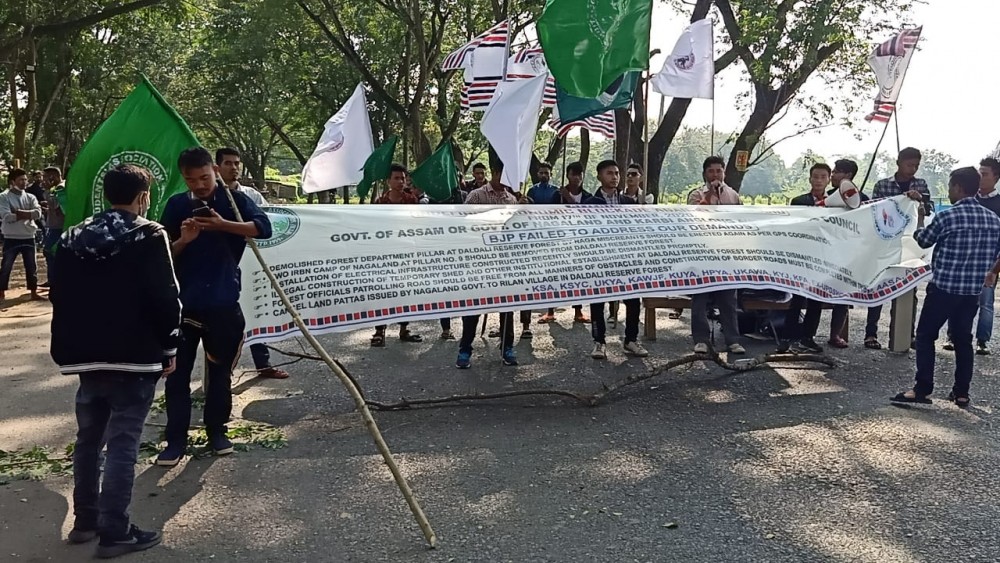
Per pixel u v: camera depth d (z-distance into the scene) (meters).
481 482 4.34
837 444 4.95
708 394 6.13
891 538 3.65
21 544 3.61
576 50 6.45
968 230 5.57
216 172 4.45
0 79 25.59
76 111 29.27
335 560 3.46
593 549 3.55
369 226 5.82
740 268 6.40
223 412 4.76
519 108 7.23
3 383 6.48
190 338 4.60
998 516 3.89
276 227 5.62
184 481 4.36
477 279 5.83
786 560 3.45
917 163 7.59
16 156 22.16
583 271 6.04
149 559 3.48
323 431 5.25
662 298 8.15
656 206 6.79
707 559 3.46
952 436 5.11
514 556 3.49
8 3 16.94
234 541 3.65
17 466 4.55
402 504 4.05
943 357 7.46
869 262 6.96
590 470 4.52
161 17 21.94
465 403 5.89
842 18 14.80
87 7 20.52
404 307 5.65
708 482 4.33
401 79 26.36
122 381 3.53
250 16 26.02
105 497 3.49
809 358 6.87
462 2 21.58
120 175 3.61
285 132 41.84
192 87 33.91
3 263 11.56
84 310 3.48
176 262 4.49
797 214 6.93
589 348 7.85
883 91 8.91
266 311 5.47
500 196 8.00
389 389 6.33
